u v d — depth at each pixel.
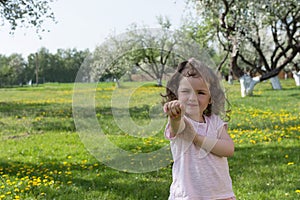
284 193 4.73
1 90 38.06
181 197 2.58
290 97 19.12
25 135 10.51
